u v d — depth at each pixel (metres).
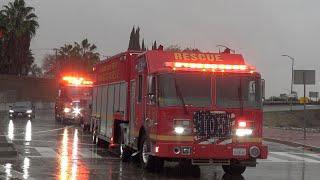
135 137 16.06
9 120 46.88
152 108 14.21
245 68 14.29
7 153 17.91
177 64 13.96
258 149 13.98
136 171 14.98
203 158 13.87
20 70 89.50
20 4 85.12
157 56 14.85
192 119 13.80
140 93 15.68
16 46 86.56
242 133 13.96
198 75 13.99
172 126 13.72
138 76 15.95
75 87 43.78
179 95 13.82
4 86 88.00
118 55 18.66
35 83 91.69
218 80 14.06
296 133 38.41
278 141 29.64
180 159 14.12
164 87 13.82
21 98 89.56
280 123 90.31
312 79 32.69
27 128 34.75
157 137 13.77
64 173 14.12
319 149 24.55
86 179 13.21
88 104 30.88
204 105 13.88
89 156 18.67
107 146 22.50
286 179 14.33
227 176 14.74
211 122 13.87
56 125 40.09
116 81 18.98
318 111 99.81
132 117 16.64
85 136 28.56
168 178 13.84
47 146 21.91
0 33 35.38
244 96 14.12
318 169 16.91
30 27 86.38
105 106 21.14
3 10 85.00
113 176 13.90
